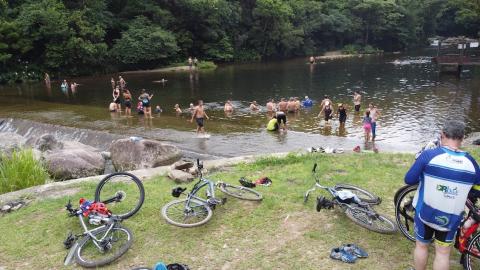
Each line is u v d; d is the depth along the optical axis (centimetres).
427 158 404
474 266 494
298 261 532
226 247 574
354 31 7662
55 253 586
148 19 5253
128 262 552
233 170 927
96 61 4519
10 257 583
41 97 3067
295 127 2028
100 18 4794
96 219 611
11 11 4284
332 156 997
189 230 621
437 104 2562
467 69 4506
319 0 7956
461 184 390
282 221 635
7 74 4047
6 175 931
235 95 3148
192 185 804
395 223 595
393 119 2183
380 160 947
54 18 4128
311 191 702
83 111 2328
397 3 8050
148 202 719
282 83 3781
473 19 7838
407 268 504
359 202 620
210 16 5544
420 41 8644
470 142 1599
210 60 5803
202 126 1812
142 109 2250
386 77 3997
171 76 4434
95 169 1269
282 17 6341
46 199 789
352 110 2455
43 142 1419
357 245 559
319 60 6278
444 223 404
